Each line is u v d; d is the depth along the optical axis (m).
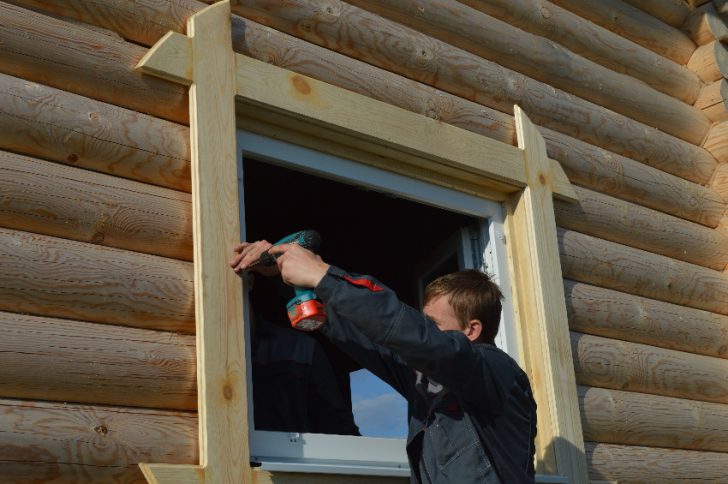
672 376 5.00
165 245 3.36
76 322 3.08
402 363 3.51
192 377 3.23
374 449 3.69
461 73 4.61
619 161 5.30
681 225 5.53
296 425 3.94
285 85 3.80
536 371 4.36
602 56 5.58
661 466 4.71
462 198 4.49
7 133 3.11
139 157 3.38
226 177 3.49
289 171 5.32
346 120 3.95
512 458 3.17
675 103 5.90
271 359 4.04
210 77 3.58
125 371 3.08
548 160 4.79
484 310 3.43
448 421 3.18
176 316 3.29
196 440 3.17
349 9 4.24
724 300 5.60
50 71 3.29
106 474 2.93
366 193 5.44
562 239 4.77
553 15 5.32
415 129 4.20
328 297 2.99
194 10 3.72
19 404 2.87
